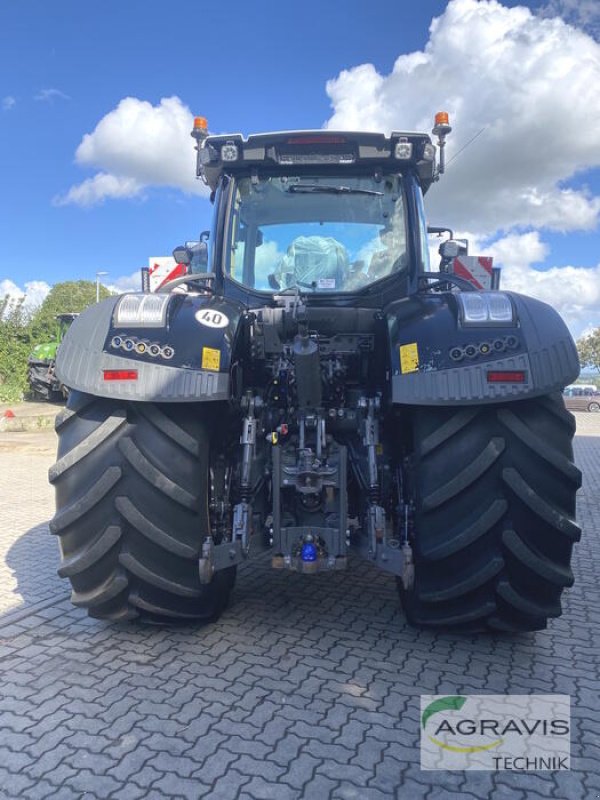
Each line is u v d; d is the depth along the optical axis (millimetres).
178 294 3268
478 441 2840
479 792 2139
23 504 7016
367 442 3152
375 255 3867
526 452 2824
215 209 4023
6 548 5199
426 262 3934
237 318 3236
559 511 2838
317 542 3041
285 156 3867
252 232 3939
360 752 2334
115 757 2311
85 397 3043
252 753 2328
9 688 2811
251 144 3844
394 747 2367
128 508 2895
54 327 25281
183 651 3156
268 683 2830
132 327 2951
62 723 2529
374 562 2975
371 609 3705
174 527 2953
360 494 3277
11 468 9578
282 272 3885
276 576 4305
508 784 2182
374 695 2727
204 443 3023
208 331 2990
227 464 3361
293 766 2256
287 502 3156
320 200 3936
